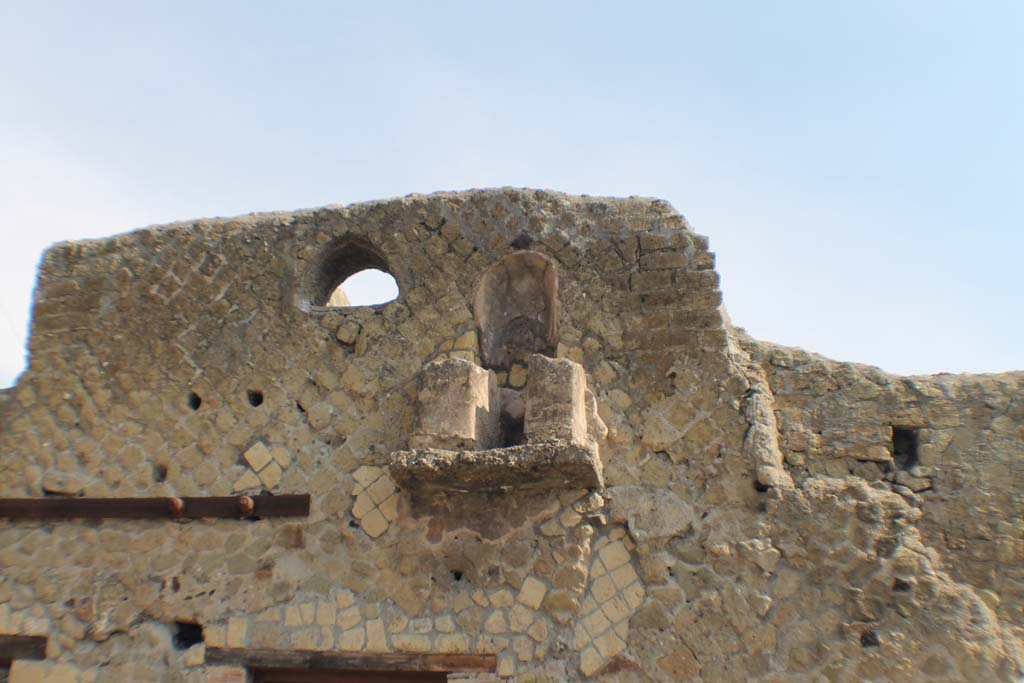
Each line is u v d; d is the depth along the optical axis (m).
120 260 7.93
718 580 5.98
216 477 7.10
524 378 7.23
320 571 6.63
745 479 6.19
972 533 6.02
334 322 7.32
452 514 6.48
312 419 7.09
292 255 7.58
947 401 6.37
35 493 7.41
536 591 6.17
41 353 7.82
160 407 7.41
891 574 5.74
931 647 5.53
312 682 6.55
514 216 7.25
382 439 6.89
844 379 6.56
